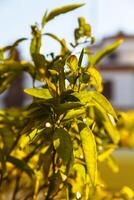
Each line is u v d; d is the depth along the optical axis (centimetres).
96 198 87
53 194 76
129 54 1565
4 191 91
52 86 69
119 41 88
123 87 1516
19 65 88
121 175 147
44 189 83
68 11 87
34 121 71
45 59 83
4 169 80
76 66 70
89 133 67
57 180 72
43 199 83
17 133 87
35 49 87
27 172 79
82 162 73
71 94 69
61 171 70
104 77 1517
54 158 72
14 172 92
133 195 87
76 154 73
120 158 211
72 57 69
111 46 88
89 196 82
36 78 87
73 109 69
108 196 88
